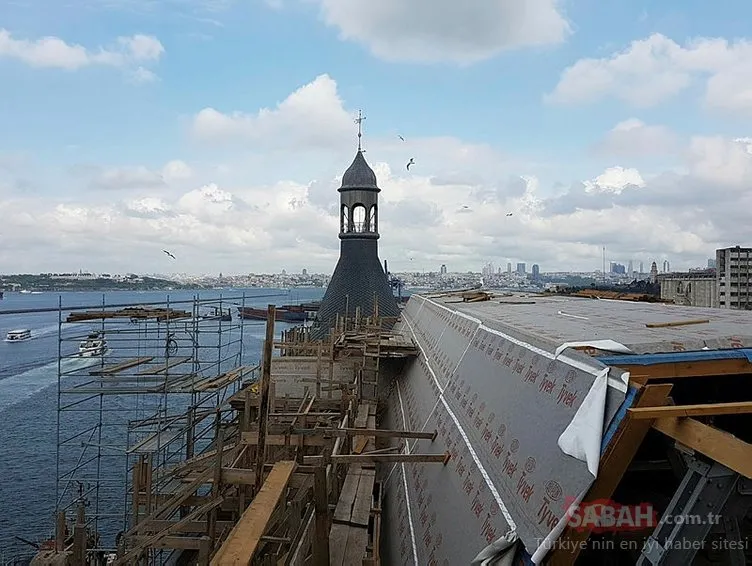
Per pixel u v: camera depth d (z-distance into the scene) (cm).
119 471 4509
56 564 1628
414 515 1569
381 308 4744
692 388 1200
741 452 621
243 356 8694
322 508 1141
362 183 4778
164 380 2605
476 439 1362
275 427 2055
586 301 2695
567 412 955
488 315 2041
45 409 6256
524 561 845
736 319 1399
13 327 16188
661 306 2105
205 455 2134
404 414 2602
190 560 2028
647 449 1170
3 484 4231
